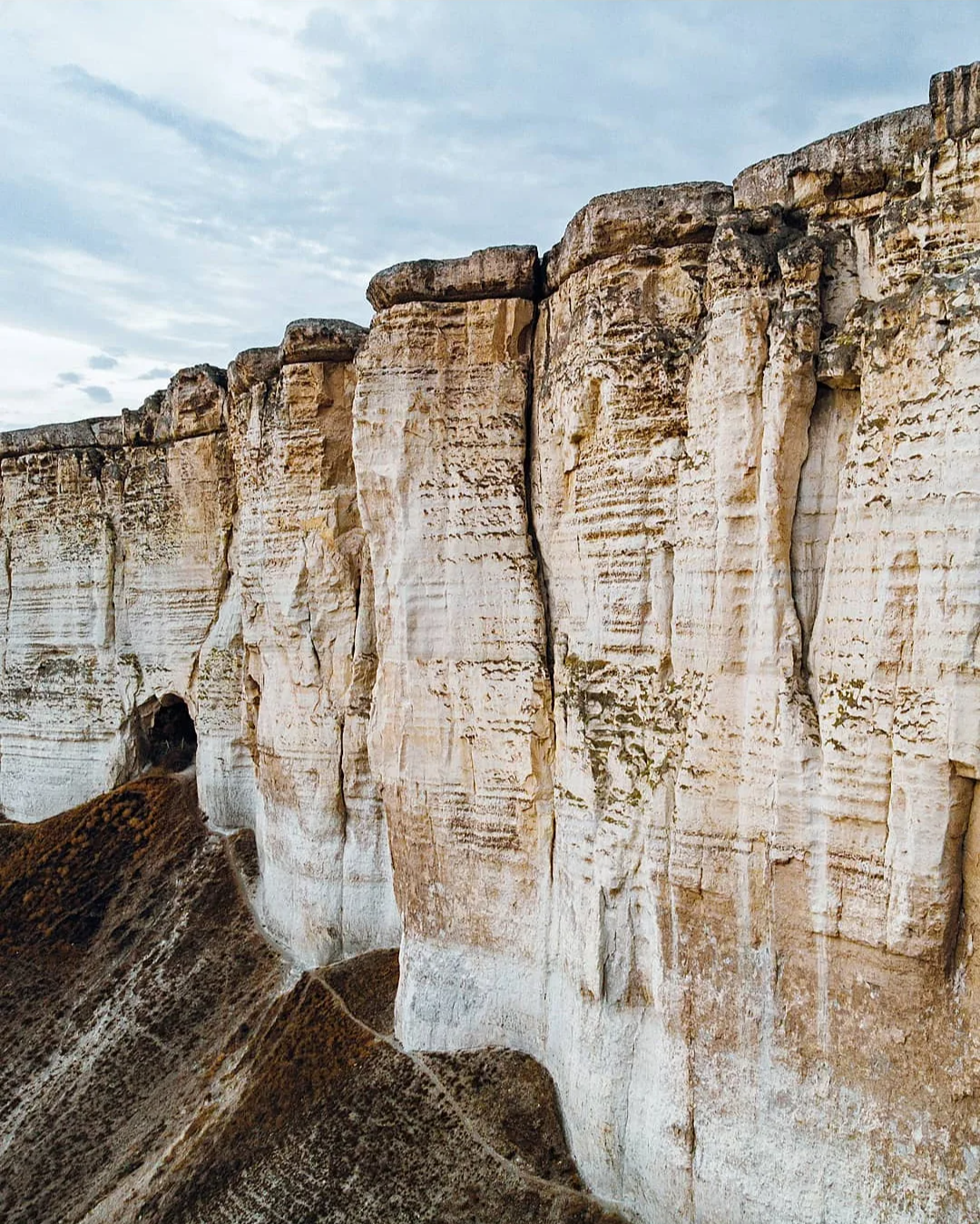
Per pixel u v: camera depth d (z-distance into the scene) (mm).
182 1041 24641
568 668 18328
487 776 19781
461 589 20219
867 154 14102
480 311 20031
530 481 20172
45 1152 22672
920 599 12172
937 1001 12328
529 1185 16656
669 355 16422
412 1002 20453
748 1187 13922
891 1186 12492
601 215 17125
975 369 11641
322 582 24891
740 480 14422
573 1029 17359
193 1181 19016
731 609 14609
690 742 15117
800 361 13719
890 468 12664
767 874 14000
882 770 12734
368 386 20906
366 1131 18469
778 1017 13945
